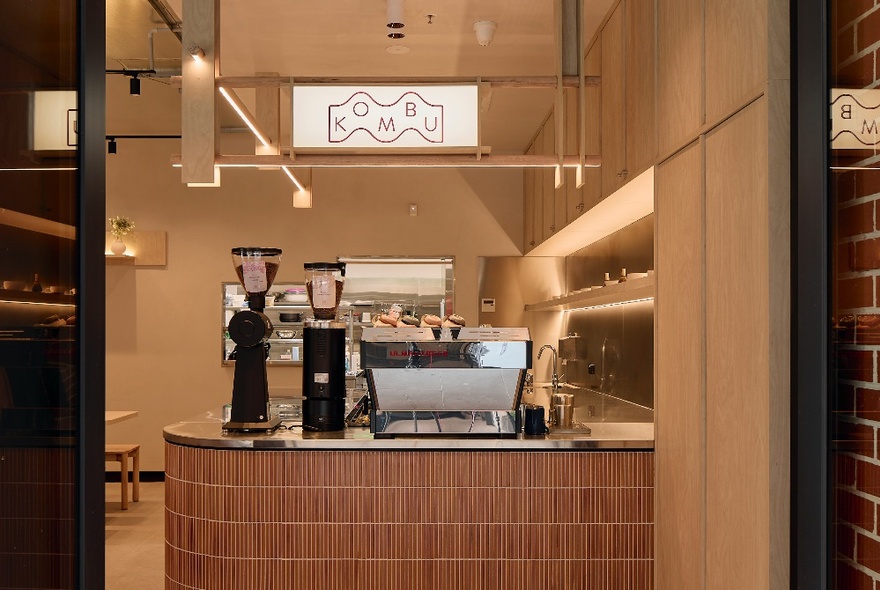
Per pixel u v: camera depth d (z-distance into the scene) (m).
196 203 8.37
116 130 8.07
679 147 3.04
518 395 3.59
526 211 8.20
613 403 5.63
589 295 5.42
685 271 2.98
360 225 8.39
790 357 2.12
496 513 3.52
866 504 1.77
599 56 4.54
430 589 3.51
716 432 2.63
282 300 8.30
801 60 2.06
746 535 2.34
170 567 3.68
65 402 1.30
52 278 1.28
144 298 8.30
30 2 1.23
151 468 8.27
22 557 1.20
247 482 3.52
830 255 1.95
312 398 3.78
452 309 8.40
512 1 4.52
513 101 6.41
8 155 1.17
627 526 3.51
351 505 3.52
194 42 3.61
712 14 2.66
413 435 3.58
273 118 5.30
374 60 5.55
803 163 2.05
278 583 3.51
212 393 8.28
